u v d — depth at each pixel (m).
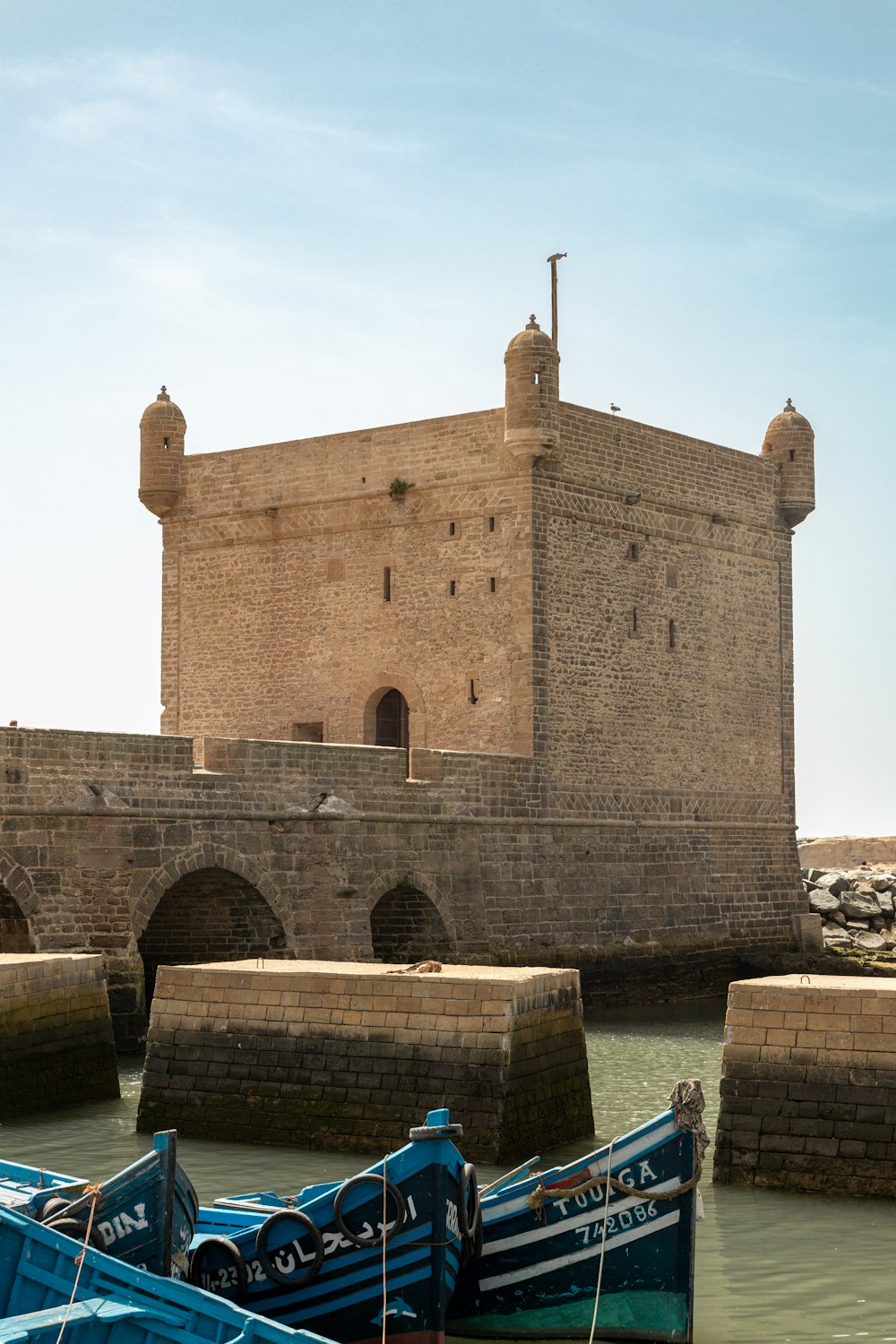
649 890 57.44
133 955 41.09
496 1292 21.64
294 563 59.78
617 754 56.81
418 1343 20.05
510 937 51.75
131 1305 17.30
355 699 58.03
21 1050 33.38
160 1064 31.97
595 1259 21.28
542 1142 30.02
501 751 54.41
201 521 62.06
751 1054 28.02
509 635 54.47
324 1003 30.95
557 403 54.78
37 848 39.91
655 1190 21.09
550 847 53.84
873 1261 23.75
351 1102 30.27
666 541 59.38
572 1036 31.48
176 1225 18.88
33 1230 17.89
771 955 61.50
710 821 60.41
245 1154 29.92
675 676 59.38
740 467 62.78
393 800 48.34
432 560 56.47
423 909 49.66
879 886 70.00
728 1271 23.34
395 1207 20.19
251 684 60.53
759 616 63.41
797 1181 27.34
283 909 45.09
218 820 43.75
